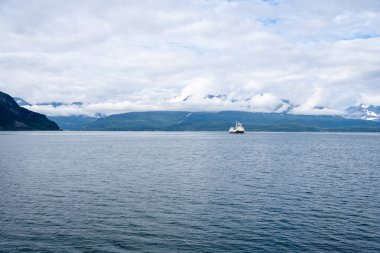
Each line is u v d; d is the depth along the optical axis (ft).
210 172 277.85
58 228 132.67
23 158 388.37
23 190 201.77
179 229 132.05
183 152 492.95
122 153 471.21
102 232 128.57
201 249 113.50
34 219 143.74
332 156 426.51
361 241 120.16
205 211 156.87
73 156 418.92
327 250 112.57
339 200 178.19
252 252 111.24
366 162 355.15
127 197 184.34
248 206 165.78
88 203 170.91
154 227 134.41
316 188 210.18
